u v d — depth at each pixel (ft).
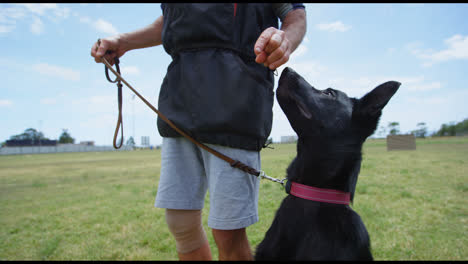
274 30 4.23
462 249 9.05
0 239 11.31
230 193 4.89
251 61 5.03
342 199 4.92
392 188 17.80
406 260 8.46
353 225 4.75
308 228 4.70
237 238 5.26
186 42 4.90
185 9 4.78
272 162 33.27
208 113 4.68
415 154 45.62
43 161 72.38
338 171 4.95
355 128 5.10
